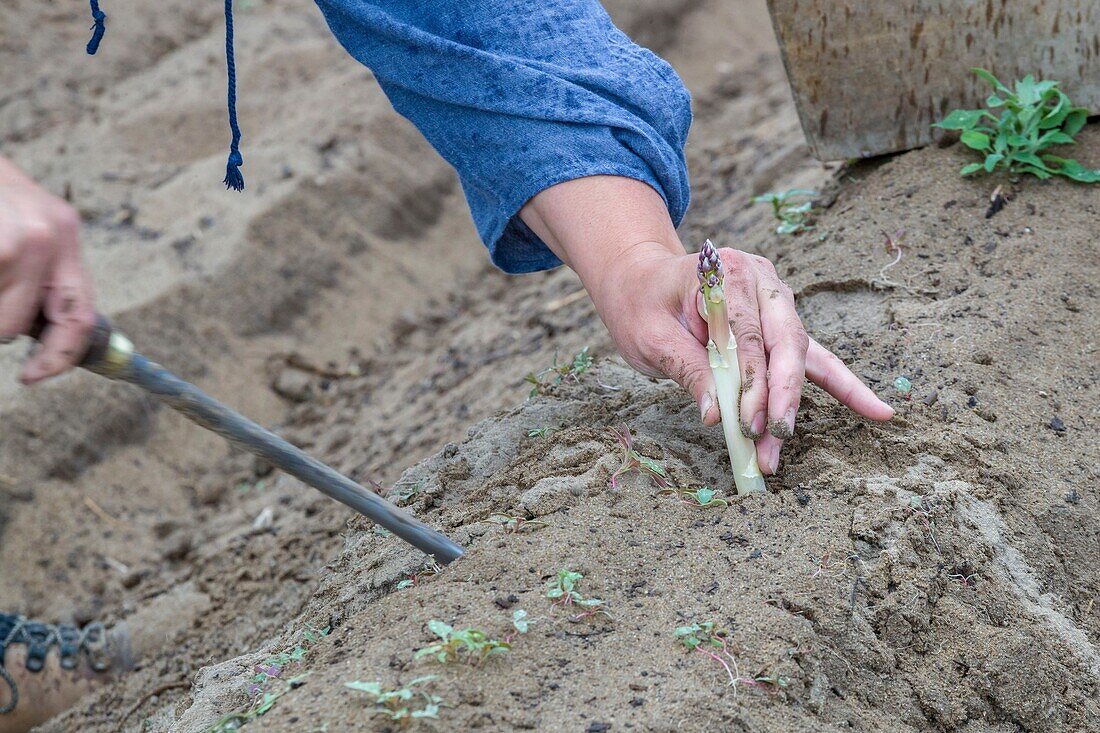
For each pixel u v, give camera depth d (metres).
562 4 2.24
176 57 6.76
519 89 2.13
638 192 2.14
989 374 2.32
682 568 1.75
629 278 2.01
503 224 2.25
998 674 1.75
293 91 6.34
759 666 1.56
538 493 1.96
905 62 3.04
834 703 1.61
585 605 1.64
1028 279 2.58
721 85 7.00
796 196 3.63
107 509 4.37
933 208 2.87
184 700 2.31
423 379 4.41
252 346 5.01
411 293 5.42
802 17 3.04
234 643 3.02
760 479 1.93
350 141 5.80
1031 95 2.86
